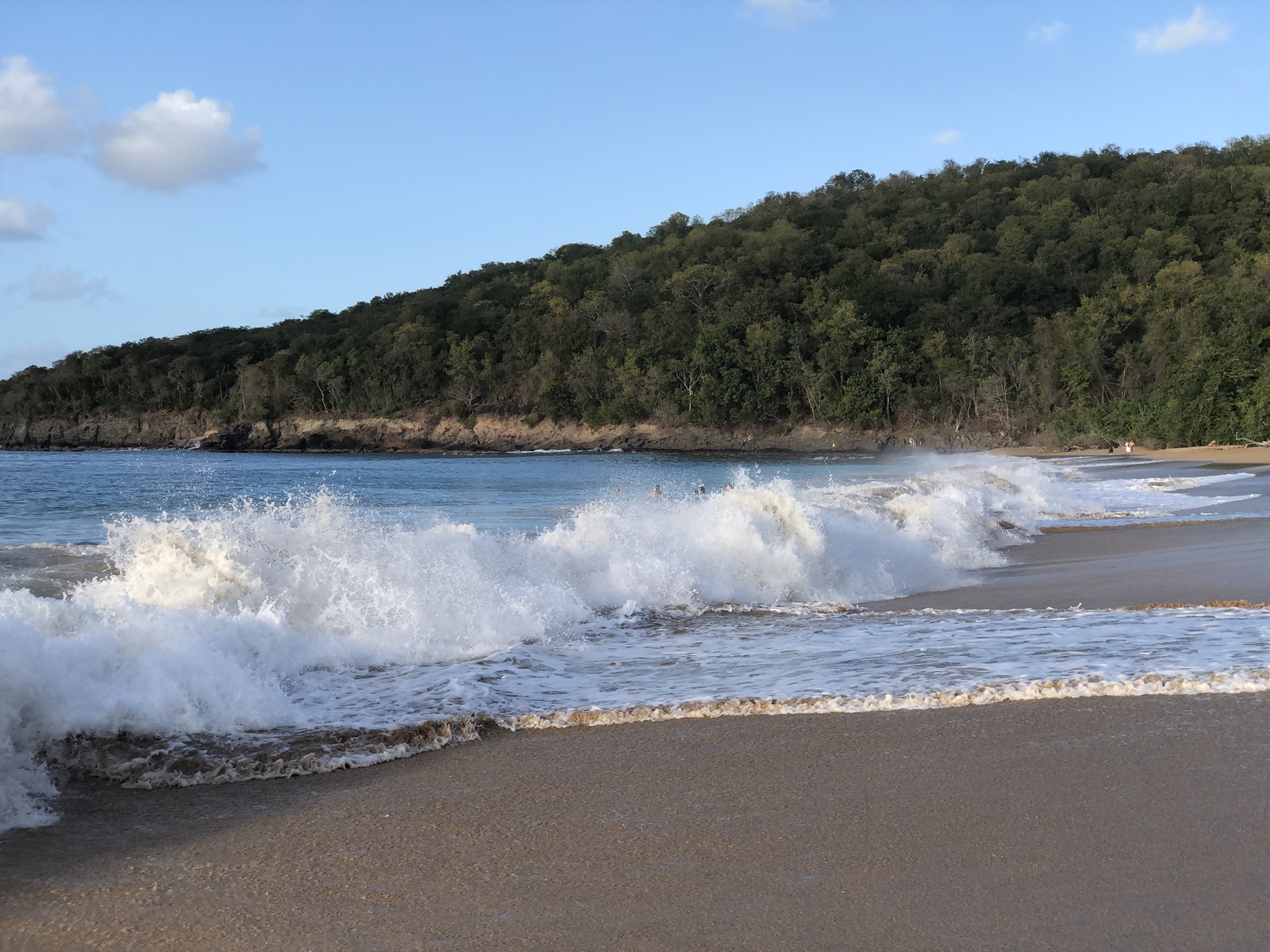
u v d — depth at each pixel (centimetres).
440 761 427
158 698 452
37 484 3656
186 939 269
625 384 9156
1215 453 5491
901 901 280
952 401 8250
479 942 264
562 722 480
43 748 416
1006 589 994
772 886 292
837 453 8294
